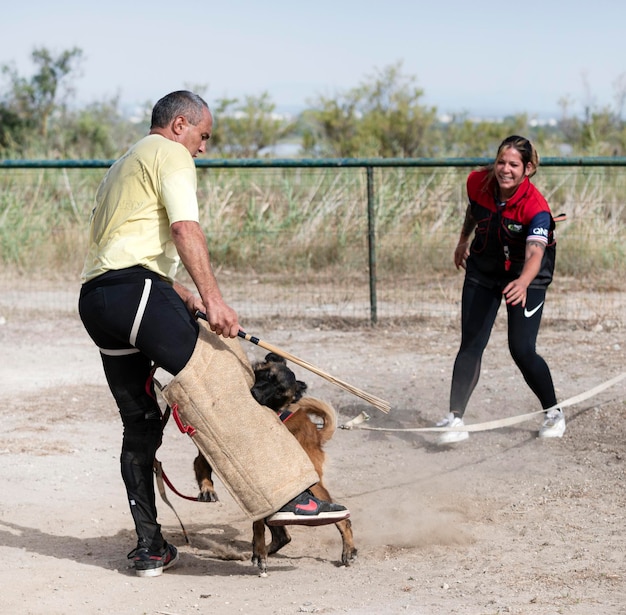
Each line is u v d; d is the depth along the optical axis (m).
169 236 4.12
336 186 13.12
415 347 8.99
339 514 4.10
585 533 4.76
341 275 12.11
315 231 12.66
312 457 4.55
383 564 4.46
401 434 6.67
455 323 9.90
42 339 9.79
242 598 4.00
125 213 4.05
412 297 11.05
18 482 5.70
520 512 5.15
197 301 4.31
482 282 6.25
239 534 5.02
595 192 12.66
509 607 3.73
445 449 6.32
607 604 3.76
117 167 4.15
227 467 4.06
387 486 5.67
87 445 6.46
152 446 4.32
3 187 14.59
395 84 22.08
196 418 4.05
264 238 12.72
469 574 4.21
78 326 10.39
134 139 23.05
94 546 4.76
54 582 4.21
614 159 8.80
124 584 4.20
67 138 21.61
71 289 12.23
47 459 6.14
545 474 5.76
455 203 13.09
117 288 4.03
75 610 3.87
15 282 12.55
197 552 4.73
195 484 5.77
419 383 7.73
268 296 11.33
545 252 6.15
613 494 5.36
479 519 5.08
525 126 23.06
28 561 4.48
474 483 5.66
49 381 8.16
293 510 4.05
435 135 22.06
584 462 5.92
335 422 4.75
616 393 7.22
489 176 6.03
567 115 20.16
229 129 22.42
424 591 3.99
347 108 22.27
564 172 13.03
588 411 6.84
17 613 3.82
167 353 4.03
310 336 9.52
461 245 6.47
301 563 4.54
